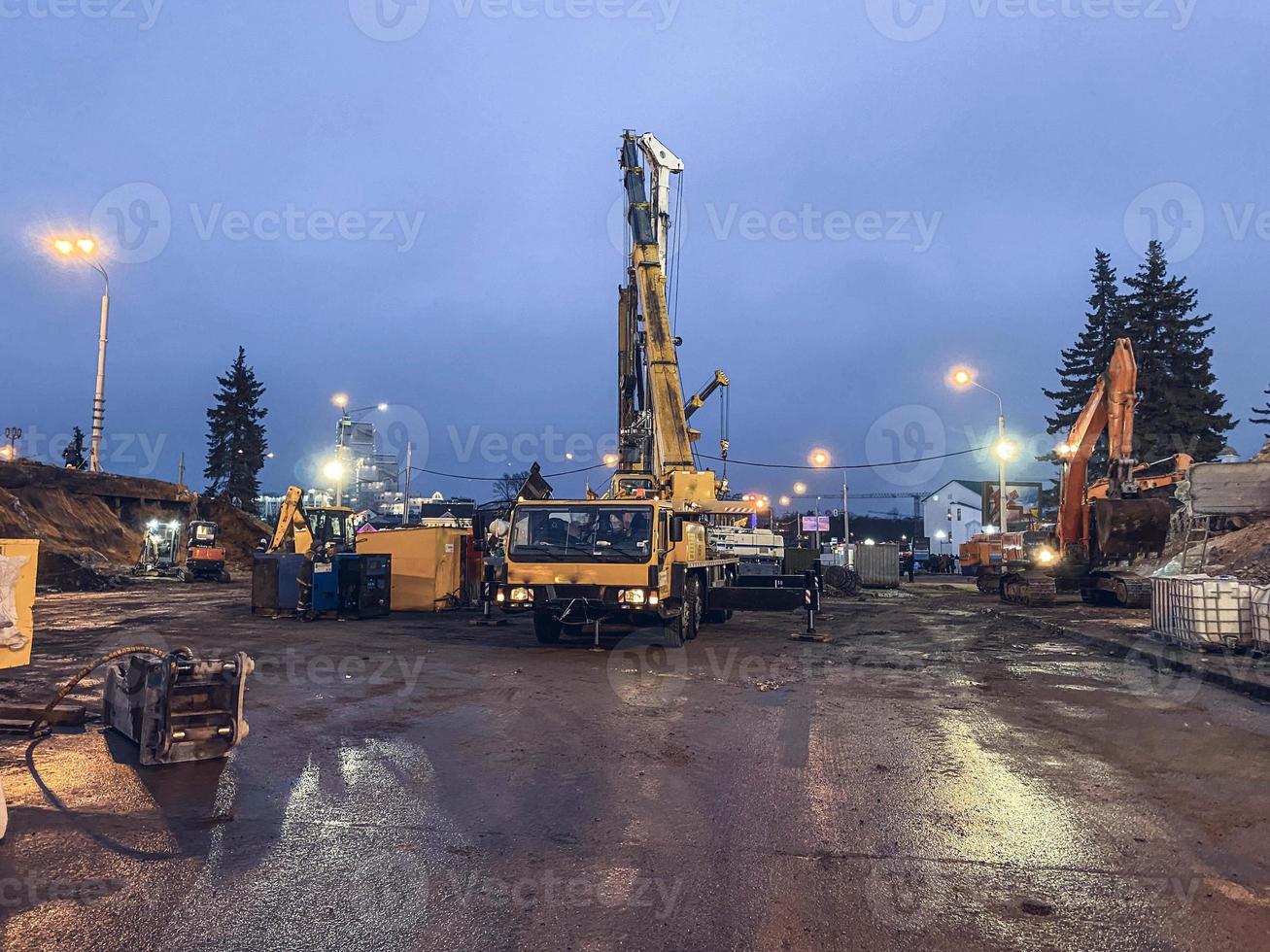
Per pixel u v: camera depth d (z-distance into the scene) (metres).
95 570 27.88
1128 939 3.66
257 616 17.61
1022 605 23.09
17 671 10.13
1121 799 5.62
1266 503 18.38
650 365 20.91
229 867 4.32
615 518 12.65
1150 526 19.00
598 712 8.30
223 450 64.69
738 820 5.15
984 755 6.77
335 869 4.32
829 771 6.25
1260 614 11.57
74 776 5.79
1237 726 7.91
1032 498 68.56
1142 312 45.41
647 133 23.58
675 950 3.53
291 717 7.83
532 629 16.12
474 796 5.57
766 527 37.69
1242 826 5.11
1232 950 3.58
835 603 25.30
